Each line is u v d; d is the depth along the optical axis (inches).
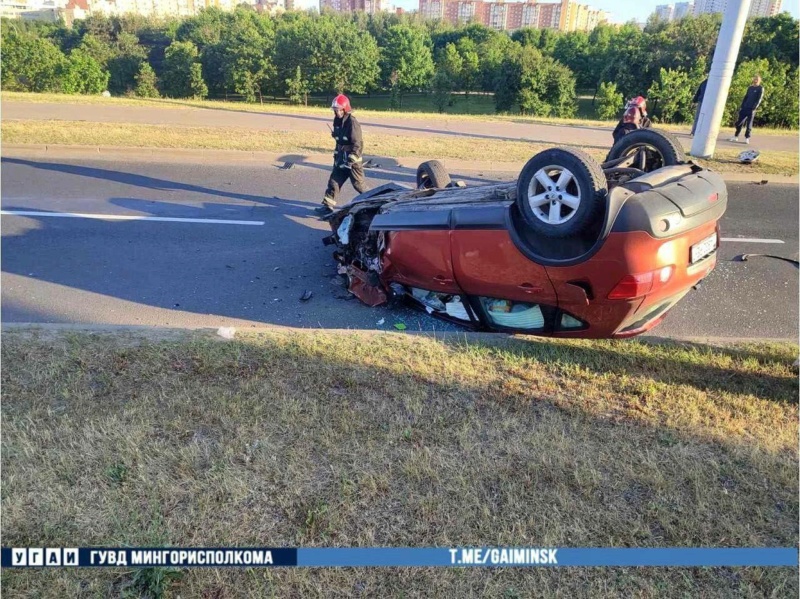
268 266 273.0
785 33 1770.4
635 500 130.0
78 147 481.4
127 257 275.9
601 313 175.5
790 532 123.5
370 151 525.7
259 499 125.3
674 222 162.6
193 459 135.2
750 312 246.5
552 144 593.9
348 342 193.5
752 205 412.2
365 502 125.6
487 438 147.8
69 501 122.6
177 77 2837.1
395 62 2837.1
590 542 118.5
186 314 223.6
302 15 3331.7
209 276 259.1
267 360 179.0
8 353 174.7
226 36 2866.6
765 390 176.6
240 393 161.0
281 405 156.6
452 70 2753.4
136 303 230.7
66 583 105.2
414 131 655.8
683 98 1647.4
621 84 2158.0
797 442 153.3
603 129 741.9
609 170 194.4
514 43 2992.1
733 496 132.6
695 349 198.7
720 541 120.3
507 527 121.2
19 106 705.0
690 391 173.9
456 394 167.0
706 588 110.1
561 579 110.7
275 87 2876.5
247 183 419.8
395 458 139.1
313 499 126.0
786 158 557.6
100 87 2053.4
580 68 2997.0
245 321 220.1
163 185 403.5
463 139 606.9
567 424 155.8
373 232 242.1
